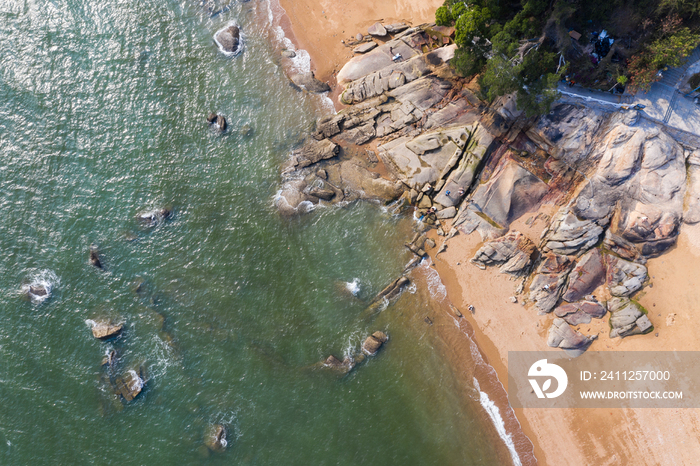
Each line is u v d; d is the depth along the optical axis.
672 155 37.22
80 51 46.91
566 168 39.31
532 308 39.84
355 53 46.03
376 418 37.81
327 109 45.34
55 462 35.34
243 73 46.66
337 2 47.25
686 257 37.41
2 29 47.41
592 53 36.75
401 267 41.59
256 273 41.06
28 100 45.41
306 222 42.47
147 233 41.78
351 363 38.78
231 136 44.75
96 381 37.50
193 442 36.31
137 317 39.38
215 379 38.12
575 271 39.09
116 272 40.56
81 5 47.91
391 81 43.84
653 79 35.31
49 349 38.28
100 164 43.59
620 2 34.25
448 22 39.00
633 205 37.56
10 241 41.00
